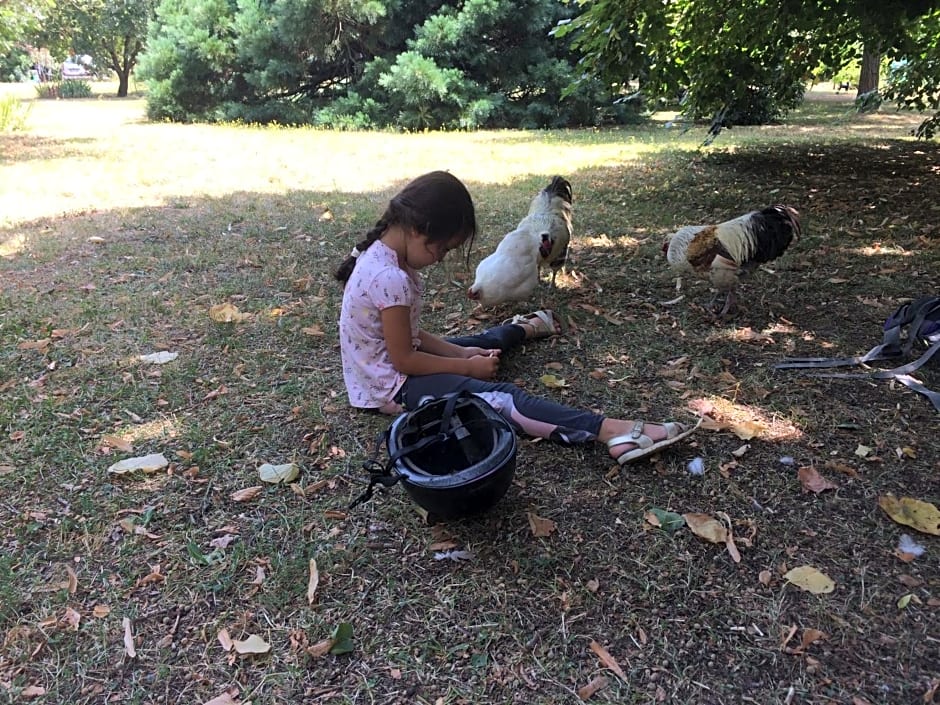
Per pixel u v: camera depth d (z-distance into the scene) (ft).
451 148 39.52
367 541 7.52
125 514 7.95
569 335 12.65
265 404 10.28
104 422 9.84
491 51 57.11
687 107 32.83
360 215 21.63
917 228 19.40
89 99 99.96
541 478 8.53
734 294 14.53
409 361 8.98
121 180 27.91
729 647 6.19
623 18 22.66
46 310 13.83
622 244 18.38
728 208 22.38
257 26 57.41
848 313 13.50
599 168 30.60
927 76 31.94
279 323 13.21
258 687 5.86
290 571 7.06
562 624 6.46
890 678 5.86
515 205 22.71
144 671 6.03
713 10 27.40
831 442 9.17
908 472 8.54
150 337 12.64
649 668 6.00
